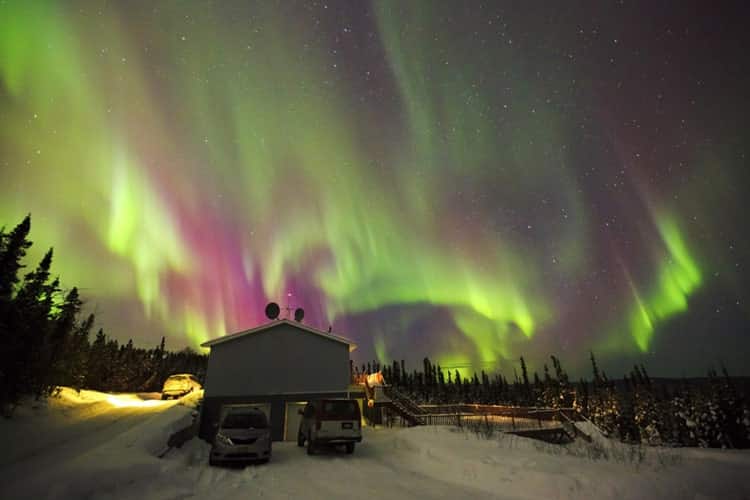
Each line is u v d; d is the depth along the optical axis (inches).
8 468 426.9
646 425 2117.4
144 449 479.2
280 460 577.3
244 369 984.3
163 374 2620.6
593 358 3442.4
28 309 835.4
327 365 1005.8
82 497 319.6
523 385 3941.9
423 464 525.0
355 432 631.8
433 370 4355.3
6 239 827.4
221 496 368.5
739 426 1833.2
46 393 901.2
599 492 358.6
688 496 371.2
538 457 509.4
